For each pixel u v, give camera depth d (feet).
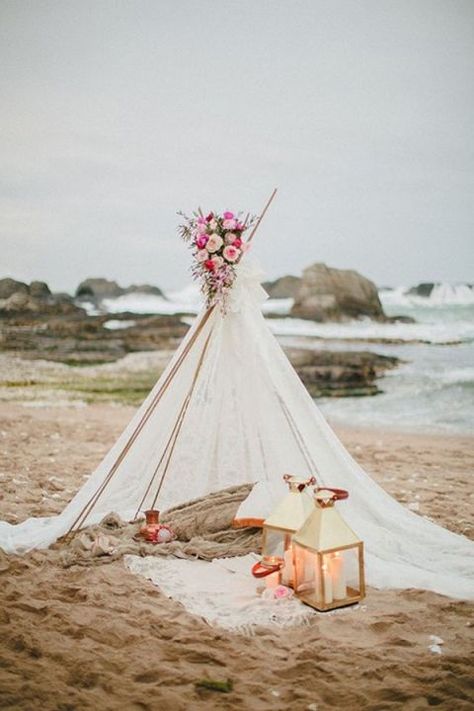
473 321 58.59
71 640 12.05
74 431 37.24
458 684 10.63
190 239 17.93
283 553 16.07
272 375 17.66
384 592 14.48
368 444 35.47
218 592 14.34
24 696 10.16
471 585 14.49
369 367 54.44
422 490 24.82
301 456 17.43
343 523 13.85
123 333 62.64
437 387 49.96
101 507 18.48
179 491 19.36
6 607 13.32
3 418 41.11
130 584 14.55
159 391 17.97
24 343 60.13
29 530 18.28
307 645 11.98
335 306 63.36
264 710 9.93
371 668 11.02
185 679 10.73
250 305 18.35
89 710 9.83
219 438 19.42
